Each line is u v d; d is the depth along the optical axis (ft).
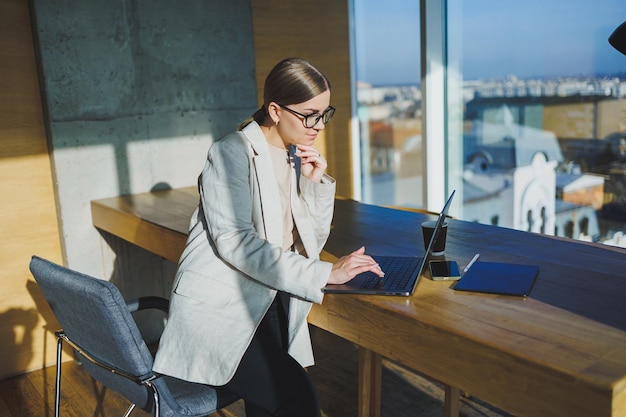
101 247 10.95
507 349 4.30
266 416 5.71
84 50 10.30
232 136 5.59
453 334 4.65
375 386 7.91
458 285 5.61
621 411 3.81
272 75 5.53
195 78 11.44
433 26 11.19
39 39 9.89
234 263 5.31
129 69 10.76
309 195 6.20
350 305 5.56
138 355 5.56
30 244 10.49
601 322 4.71
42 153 10.39
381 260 6.51
